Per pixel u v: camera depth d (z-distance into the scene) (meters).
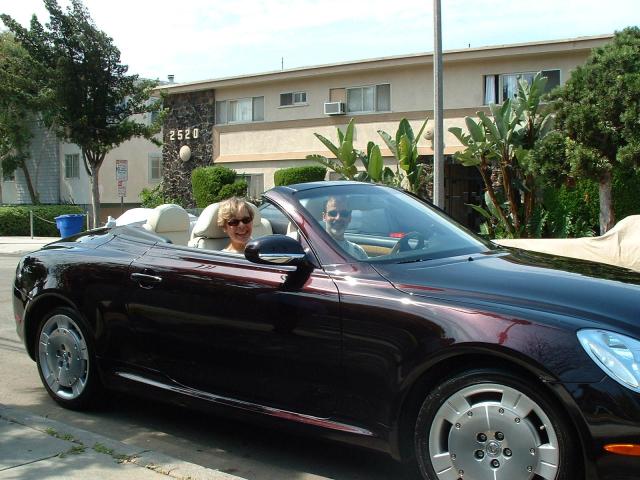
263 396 3.95
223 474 3.62
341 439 3.62
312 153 23.36
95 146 23.14
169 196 27.25
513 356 3.06
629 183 15.57
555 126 13.90
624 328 3.05
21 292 5.20
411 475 3.81
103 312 4.67
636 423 2.84
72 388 4.99
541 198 15.43
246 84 24.52
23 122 31.36
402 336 3.39
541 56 19.14
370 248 4.06
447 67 20.39
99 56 22.91
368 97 22.08
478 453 3.20
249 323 3.95
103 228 5.44
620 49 13.16
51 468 3.68
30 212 26.83
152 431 4.64
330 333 3.63
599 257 8.51
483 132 15.44
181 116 26.69
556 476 3.00
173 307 4.30
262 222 4.89
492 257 4.05
